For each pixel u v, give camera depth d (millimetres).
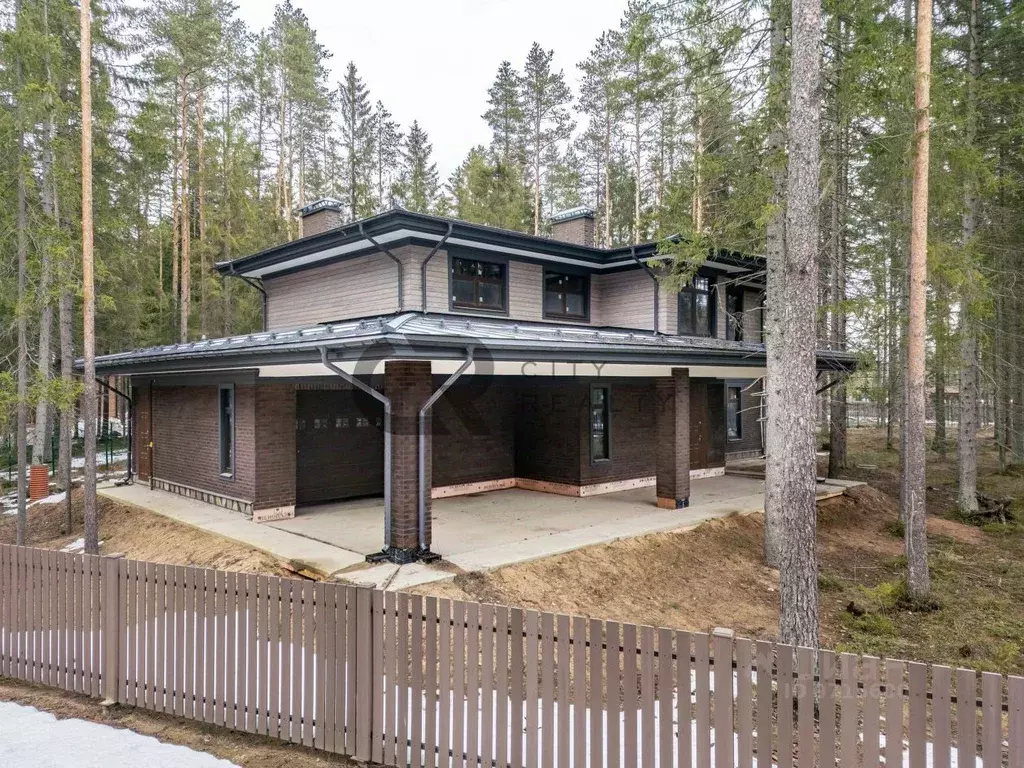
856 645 7938
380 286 13312
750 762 3693
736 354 12555
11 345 17453
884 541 13336
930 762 4973
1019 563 11633
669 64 10688
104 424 29172
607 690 4027
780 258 10812
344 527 10500
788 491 6680
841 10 9258
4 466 21406
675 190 11906
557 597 8180
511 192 29422
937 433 25000
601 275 16719
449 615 4434
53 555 5887
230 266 15898
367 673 4609
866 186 15203
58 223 12578
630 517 11758
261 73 30141
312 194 35406
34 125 12102
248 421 11289
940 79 10172
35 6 12953
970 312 11633
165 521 11477
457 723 4352
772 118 10375
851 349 15484
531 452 14781
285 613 4914
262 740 4922
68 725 5117
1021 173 15609
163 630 5340
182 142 24375
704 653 3832
